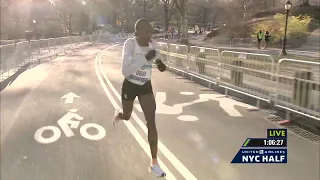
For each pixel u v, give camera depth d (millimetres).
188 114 7344
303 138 5820
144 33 3885
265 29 41844
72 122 6418
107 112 7273
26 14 55406
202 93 10109
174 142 5410
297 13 49781
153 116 4102
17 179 3949
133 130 5965
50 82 11383
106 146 5133
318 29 44625
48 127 6055
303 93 6883
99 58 21594
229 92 10320
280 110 7859
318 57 23281
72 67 16219
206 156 4820
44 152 4820
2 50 11852
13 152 4793
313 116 6539
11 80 11719
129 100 4090
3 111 7176
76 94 9234
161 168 4367
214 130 6145
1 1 47031
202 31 89625
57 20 62250
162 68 4145
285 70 7477
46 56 21703
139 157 4707
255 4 66500
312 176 4262
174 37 69875
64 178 4000
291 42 38688
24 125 6152
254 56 8672
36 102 8133
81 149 4977
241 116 7277
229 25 55500
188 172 4262
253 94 8719
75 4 60344
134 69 3871
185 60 13750
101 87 10484
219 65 10508
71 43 30484
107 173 4164
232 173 4285
